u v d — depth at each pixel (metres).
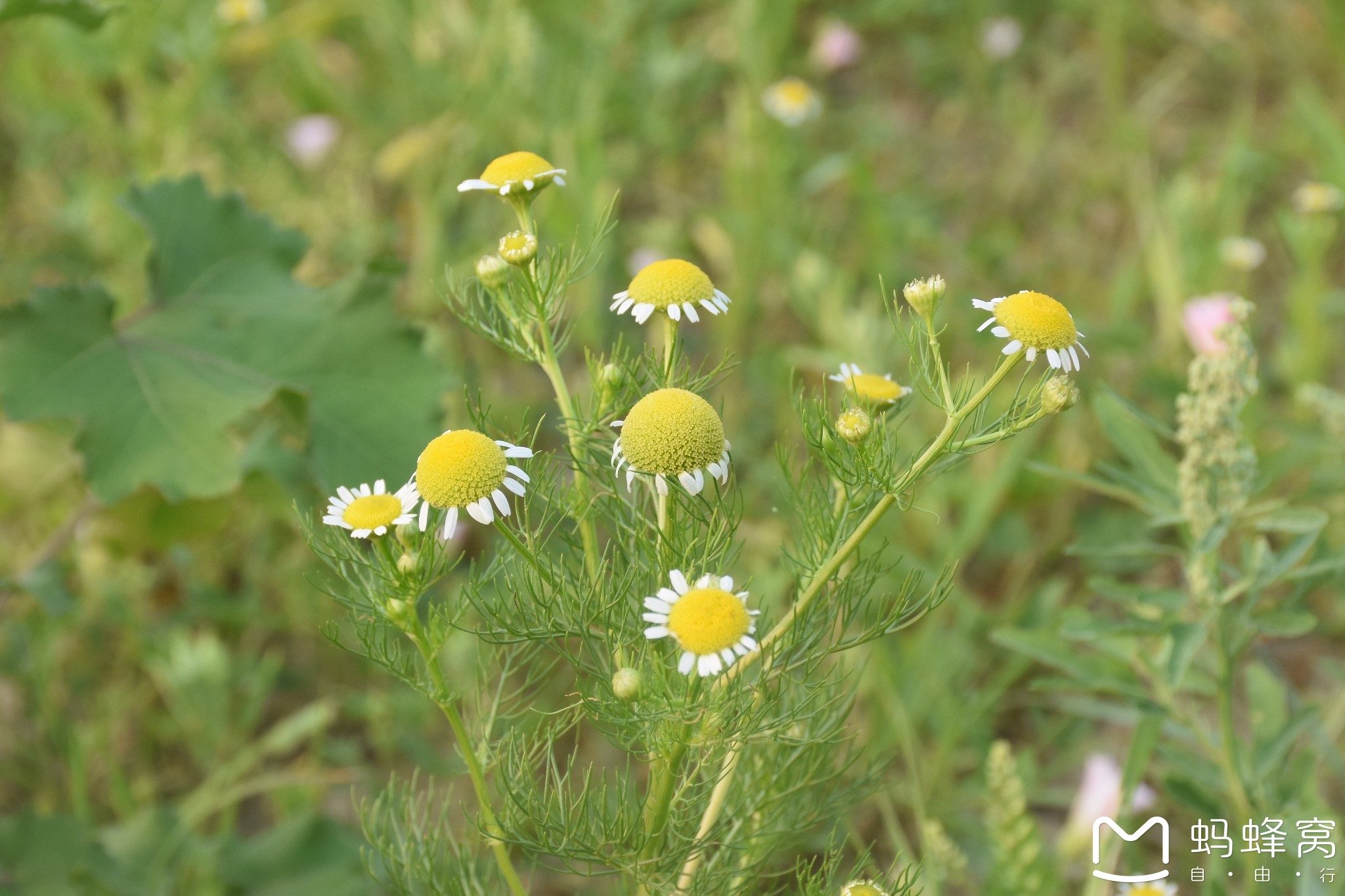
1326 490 0.50
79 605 0.55
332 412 0.47
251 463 0.50
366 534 0.37
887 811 0.46
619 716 0.37
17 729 0.55
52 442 0.57
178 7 0.73
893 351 0.67
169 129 0.73
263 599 0.61
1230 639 0.44
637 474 0.36
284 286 0.49
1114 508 0.63
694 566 0.37
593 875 0.38
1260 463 0.49
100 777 0.54
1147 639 0.52
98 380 0.46
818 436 0.38
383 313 0.48
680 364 0.39
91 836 0.47
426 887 0.41
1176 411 0.55
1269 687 0.46
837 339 0.67
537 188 0.38
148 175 0.71
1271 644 0.59
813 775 0.40
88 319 0.47
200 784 0.55
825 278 0.71
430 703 0.55
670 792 0.38
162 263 0.48
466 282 0.40
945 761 0.53
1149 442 0.44
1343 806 0.50
